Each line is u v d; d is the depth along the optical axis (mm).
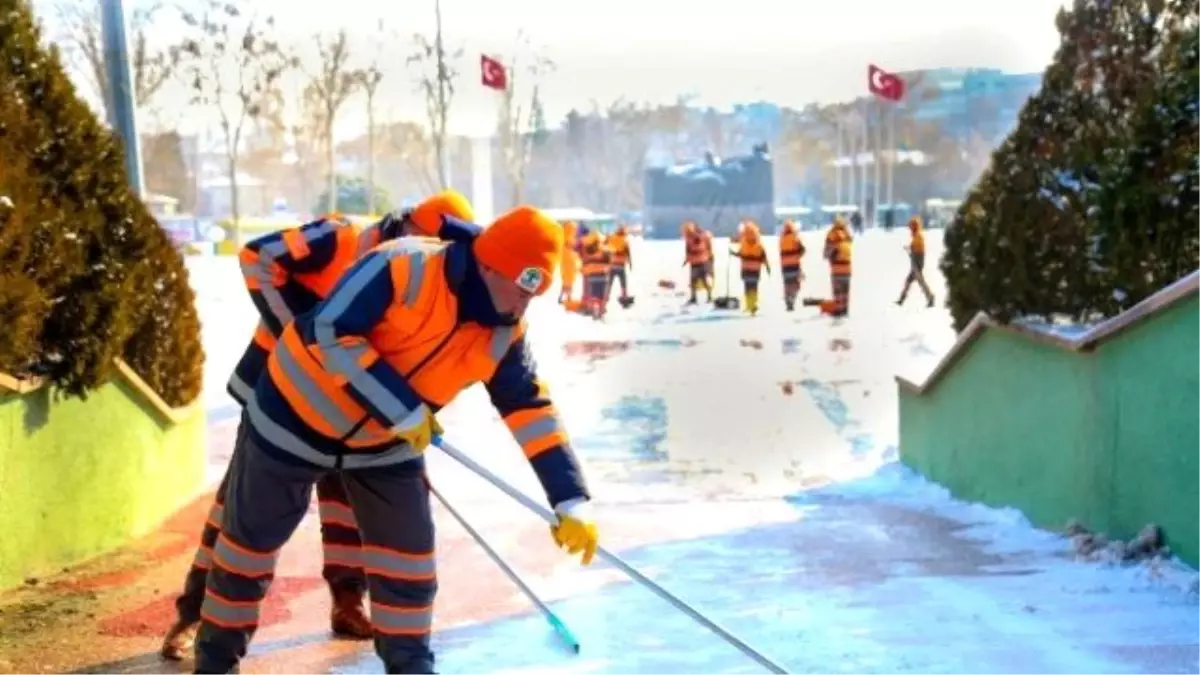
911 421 7812
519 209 3037
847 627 4102
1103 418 5098
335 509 3967
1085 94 6004
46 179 4746
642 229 41906
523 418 3240
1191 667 3598
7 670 3672
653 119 55938
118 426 5250
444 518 6113
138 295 5449
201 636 3381
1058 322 5824
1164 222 5125
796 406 10906
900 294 22609
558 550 5379
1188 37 5281
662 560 5227
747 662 3744
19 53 4781
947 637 3953
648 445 9117
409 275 3018
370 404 2955
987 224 6238
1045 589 4512
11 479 4477
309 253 3600
